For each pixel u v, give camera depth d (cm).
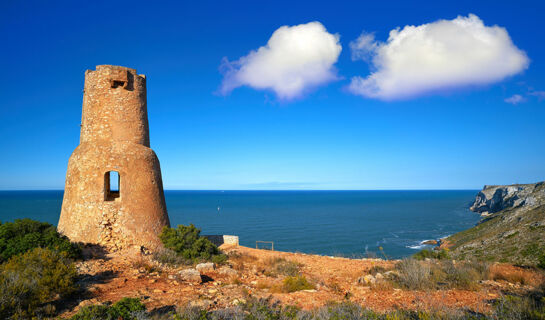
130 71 1816
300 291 1040
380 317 700
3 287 743
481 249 4559
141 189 1702
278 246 5388
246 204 18112
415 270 1114
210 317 710
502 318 642
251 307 786
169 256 1488
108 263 1313
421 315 686
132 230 1614
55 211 10406
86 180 1622
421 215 11588
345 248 5306
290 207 15525
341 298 959
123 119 1752
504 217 6038
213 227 7688
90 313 684
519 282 1073
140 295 936
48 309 770
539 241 3884
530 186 8631
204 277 1262
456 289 995
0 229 1252
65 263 1023
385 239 6309
